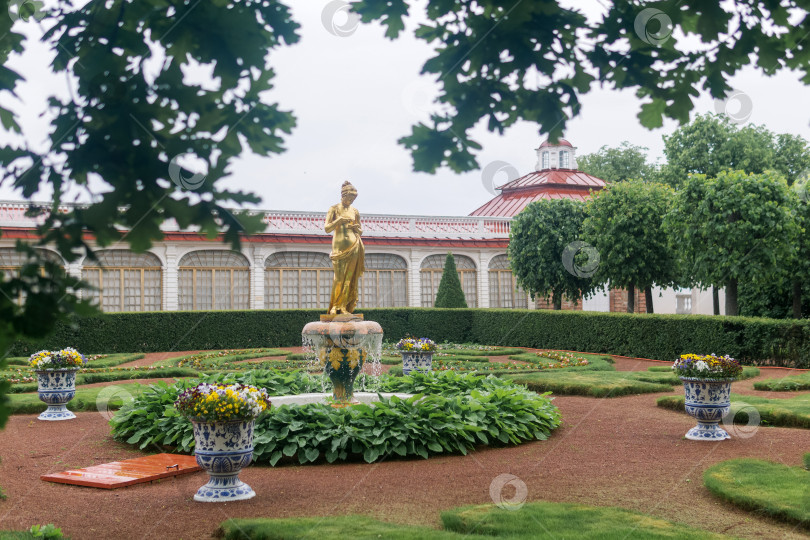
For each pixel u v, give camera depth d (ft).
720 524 19.40
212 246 99.81
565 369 58.54
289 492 23.00
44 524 20.03
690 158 107.14
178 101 11.58
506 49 12.51
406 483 23.95
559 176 133.28
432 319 97.66
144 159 11.25
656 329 69.46
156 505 21.80
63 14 12.55
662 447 29.68
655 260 88.58
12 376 53.31
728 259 72.18
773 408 35.47
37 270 10.68
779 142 115.44
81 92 11.45
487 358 71.10
